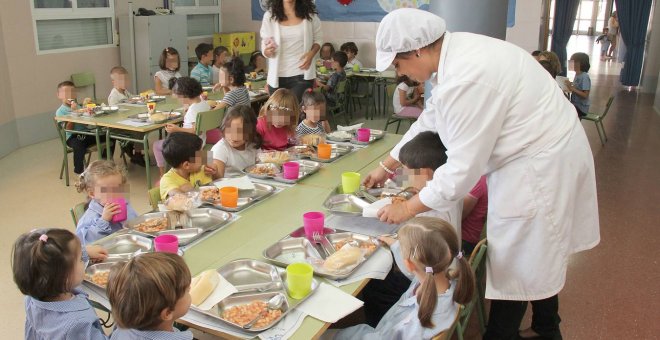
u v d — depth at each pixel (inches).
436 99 69.9
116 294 49.8
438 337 58.2
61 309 56.2
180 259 52.9
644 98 356.8
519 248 72.7
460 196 69.8
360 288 64.4
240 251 72.1
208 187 93.5
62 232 57.2
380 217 75.0
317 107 139.8
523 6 274.5
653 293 115.2
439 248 59.4
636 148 232.4
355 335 69.0
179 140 96.1
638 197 172.9
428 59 70.6
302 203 90.5
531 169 69.6
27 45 215.0
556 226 71.3
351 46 295.1
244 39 320.5
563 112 71.3
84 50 242.1
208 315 57.2
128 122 159.6
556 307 88.3
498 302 79.8
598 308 109.5
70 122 168.4
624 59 405.1
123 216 84.0
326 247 73.2
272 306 58.9
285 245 73.5
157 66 262.5
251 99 202.2
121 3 260.2
